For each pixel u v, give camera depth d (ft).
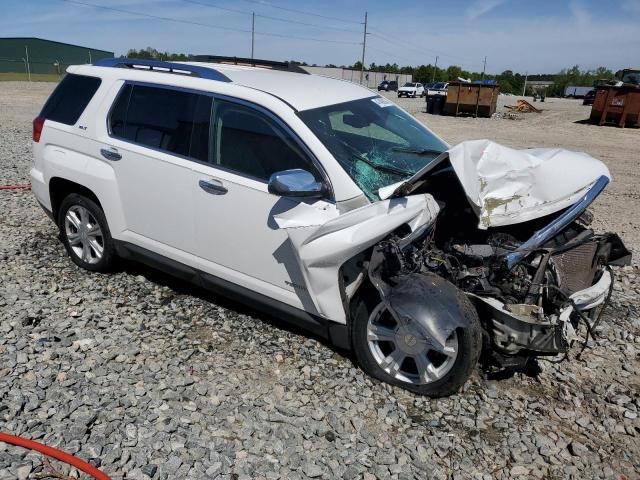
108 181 15.64
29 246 19.35
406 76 246.47
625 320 15.84
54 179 17.17
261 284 13.34
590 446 10.73
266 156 12.94
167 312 15.03
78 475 9.36
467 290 11.88
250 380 12.21
